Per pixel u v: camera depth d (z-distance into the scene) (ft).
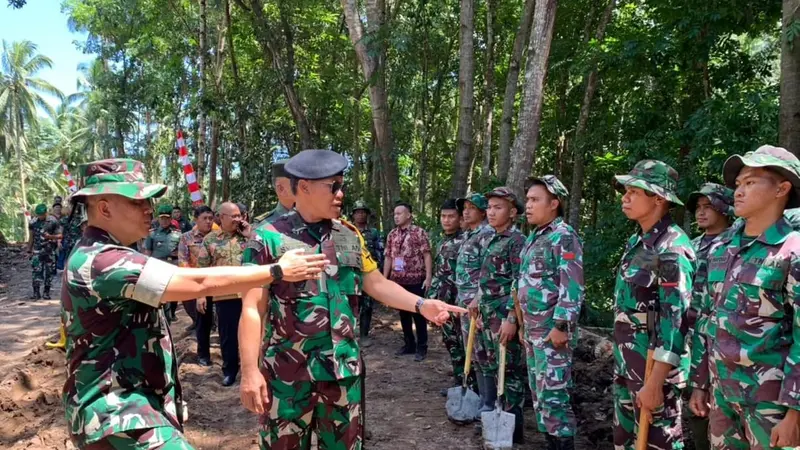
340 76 54.85
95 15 77.56
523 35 35.04
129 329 7.48
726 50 33.78
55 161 177.99
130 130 98.53
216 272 7.29
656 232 10.10
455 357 18.72
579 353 21.75
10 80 134.62
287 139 72.23
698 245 14.01
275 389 8.90
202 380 19.70
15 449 14.55
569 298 11.96
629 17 39.99
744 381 8.47
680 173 29.25
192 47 65.67
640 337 10.16
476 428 15.52
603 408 16.37
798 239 8.14
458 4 42.39
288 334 8.86
